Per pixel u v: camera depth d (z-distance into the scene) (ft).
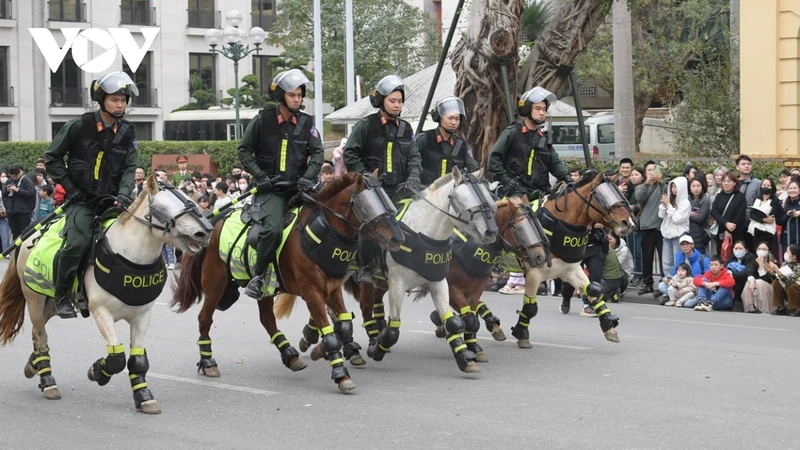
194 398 31.76
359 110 94.68
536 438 26.30
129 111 159.94
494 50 65.77
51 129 159.53
